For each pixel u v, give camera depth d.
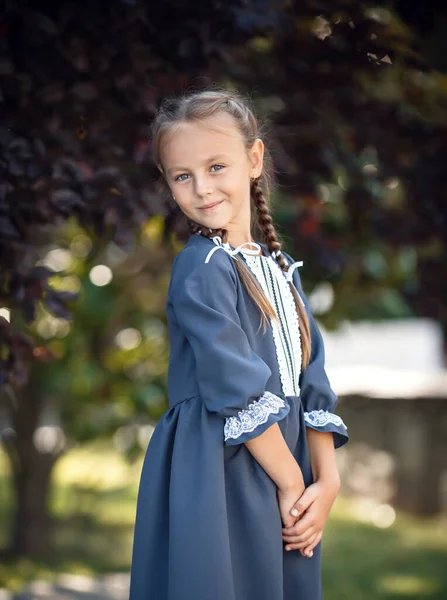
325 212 4.38
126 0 2.43
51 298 2.54
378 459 7.50
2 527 6.44
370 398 7.46
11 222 2.41
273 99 3.32
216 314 1.85
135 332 5.54
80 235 4.73
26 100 2.46
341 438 2.08
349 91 3.35
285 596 1.98
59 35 2.49
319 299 5.04
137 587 1.95
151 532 1.95
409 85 3.65
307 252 4.02
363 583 5.07
